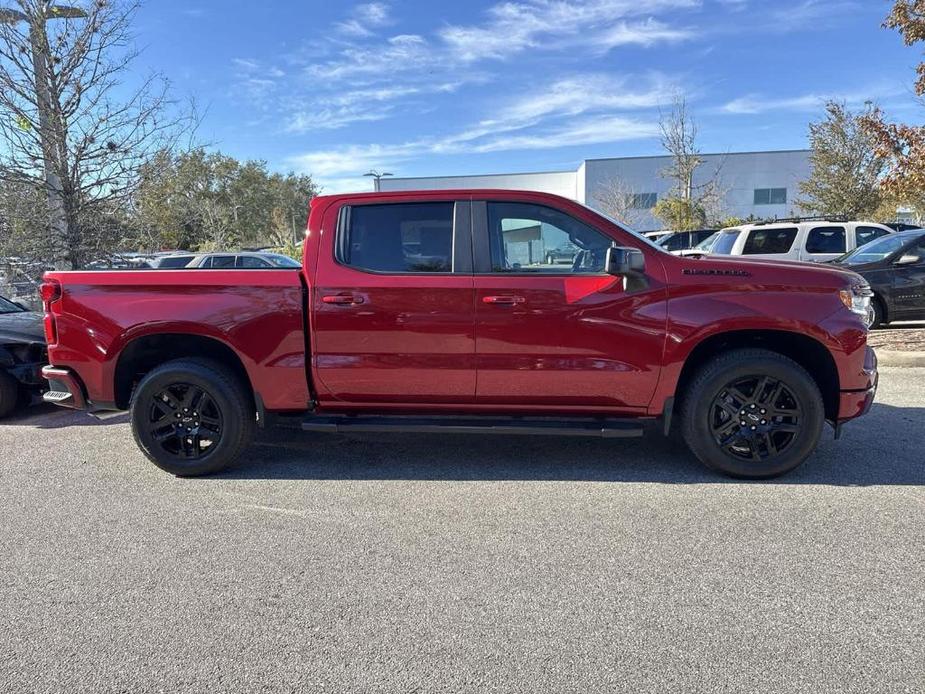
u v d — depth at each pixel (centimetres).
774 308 395
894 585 289
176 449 453
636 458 468
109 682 236
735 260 424
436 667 240
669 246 2131
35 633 267
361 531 357
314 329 422
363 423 432
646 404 413
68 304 444
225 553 334
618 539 340
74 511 392
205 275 430
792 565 308
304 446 511
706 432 412
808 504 378
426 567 316
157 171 912
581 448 493
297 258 2639
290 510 388
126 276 437
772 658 241
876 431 512
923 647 245
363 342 420
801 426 404
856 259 1014
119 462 486
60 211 852
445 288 411
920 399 605
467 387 421
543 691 226
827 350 400
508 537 346
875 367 414
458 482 428
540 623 267
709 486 410
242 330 425
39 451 516
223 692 229
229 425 438
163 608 284
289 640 259
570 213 417
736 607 275
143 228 942
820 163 2766
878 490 396
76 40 812
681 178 3016
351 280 418
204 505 398
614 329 404
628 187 4234
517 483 424
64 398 454
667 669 236
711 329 396
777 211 4275
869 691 222
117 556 333
